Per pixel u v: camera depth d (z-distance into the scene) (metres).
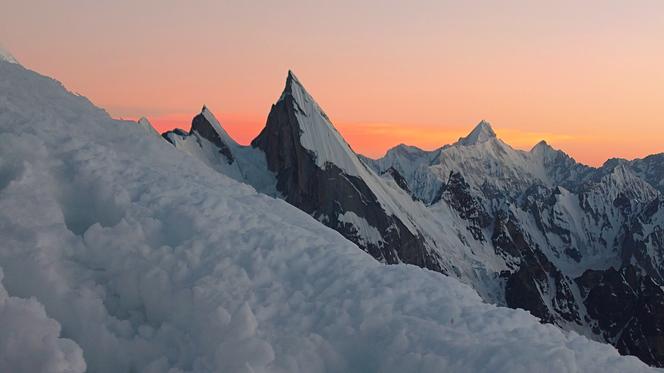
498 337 10.62
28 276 10.06
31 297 9.10
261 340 9.32
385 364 9.78
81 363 8.52
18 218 11.09
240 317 9.60
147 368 9.18
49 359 8.22
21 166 12.56
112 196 12.68
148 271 10.62
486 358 9.50
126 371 9.41
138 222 11.95
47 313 9.79
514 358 9.44
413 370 9.52
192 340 9.59
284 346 9.72
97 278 10.76
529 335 10.93
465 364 9.44
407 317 10.70
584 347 10.71
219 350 9.18
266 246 12.31
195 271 11.05
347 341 10.28
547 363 9.34
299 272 11.89
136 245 11.39
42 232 10.91
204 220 12.50
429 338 10.13
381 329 10.47
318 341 10.02
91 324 9.70
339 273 11.98
